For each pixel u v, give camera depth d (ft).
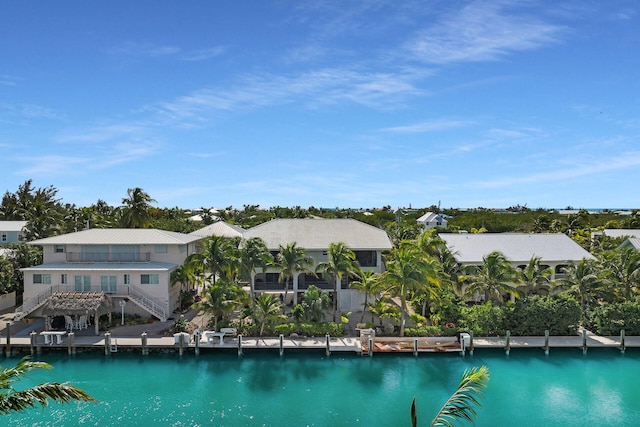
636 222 330.54
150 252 169.89
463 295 161.68
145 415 101.19
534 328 143.84
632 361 131.03
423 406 106.22
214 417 100.73
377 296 171.32
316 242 177.58
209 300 140.36
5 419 98.48
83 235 172.86
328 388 114.93
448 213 511.81
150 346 134.51
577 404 107.65
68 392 54.90
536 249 190.39
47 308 141.28
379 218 426.51
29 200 318.65
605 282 154.30
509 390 114.21
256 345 134.41
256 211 481.46
